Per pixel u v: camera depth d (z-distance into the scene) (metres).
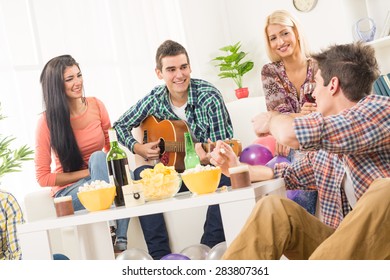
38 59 4.09
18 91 3.97
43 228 2.22
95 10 4.43
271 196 1.51
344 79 1.79
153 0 4.77
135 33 4.62
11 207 2.56
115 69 4.49
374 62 1.81
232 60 4.65
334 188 1.91
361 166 1.74
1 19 3.97
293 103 3.62
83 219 2.14
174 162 3.40
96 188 2.24
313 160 2.01
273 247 1.43
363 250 1.32
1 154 3.46
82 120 3.67
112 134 2.34
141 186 2.16
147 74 4.65
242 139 4.07
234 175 1.97
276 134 1.72
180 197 2.17
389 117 1.66
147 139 3.53
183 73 3.47
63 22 4.25
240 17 5.00
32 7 4.11
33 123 3.99
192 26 4.91
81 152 3.63
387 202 1.32
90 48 4.37
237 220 1.88
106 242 2.46
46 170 3.55
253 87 4.96
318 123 1.65
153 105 3.57
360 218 1.33
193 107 3.53
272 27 3.62
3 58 3.94
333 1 4.36
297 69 3.59
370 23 4.09
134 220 3.37
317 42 4.52
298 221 1.50
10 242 2.53
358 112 1.67
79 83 3.64
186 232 3.33
